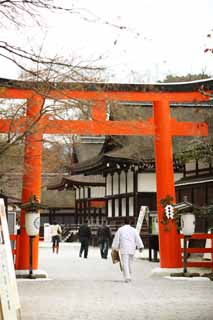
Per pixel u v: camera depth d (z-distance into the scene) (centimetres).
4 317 969
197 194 3228
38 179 2188
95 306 1470
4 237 1111
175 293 1734
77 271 2631
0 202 1160
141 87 2217
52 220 8100
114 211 5284
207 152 2294
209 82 2286
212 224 2914
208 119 2853
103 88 1695
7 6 1058
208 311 1379
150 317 1295
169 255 2267
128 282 2059
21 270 2211
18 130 1775
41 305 1494
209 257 2859
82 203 6844
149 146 4675
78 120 2167
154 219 3238
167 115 2302
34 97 1933
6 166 2208
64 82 1430
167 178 2295
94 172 5594
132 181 4803
